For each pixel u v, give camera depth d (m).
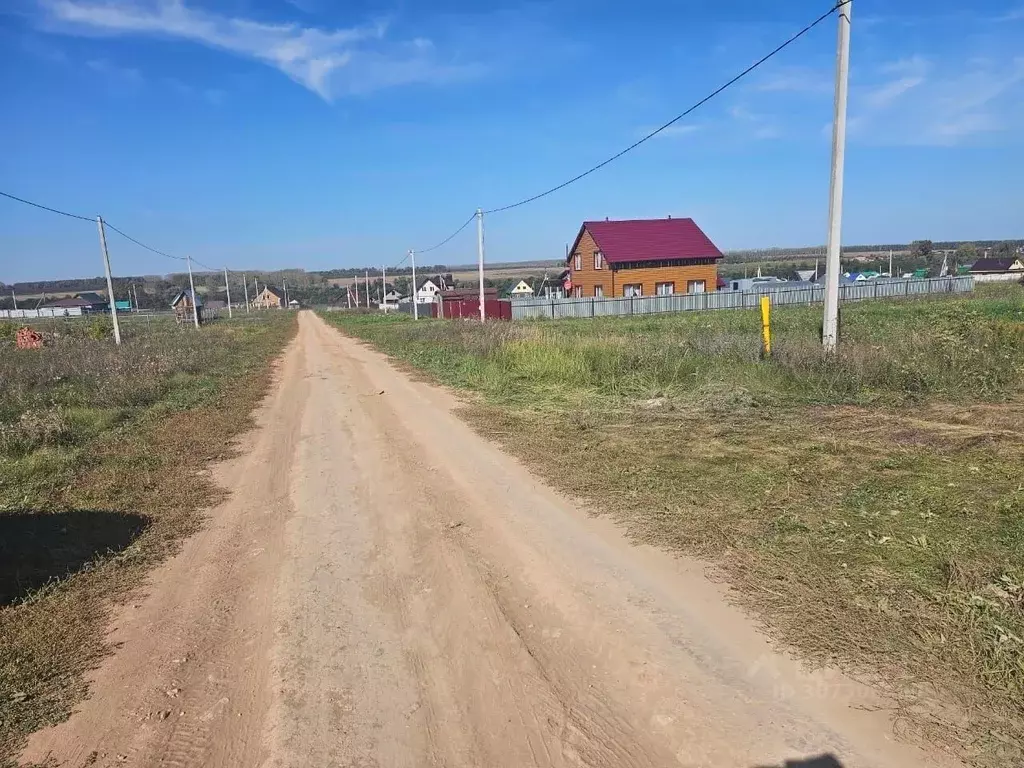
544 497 5.81
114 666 3.39
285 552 4.89
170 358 17.47
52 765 2.66
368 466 7.30
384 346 24.98
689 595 3.82
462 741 2.72
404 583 4.28
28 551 4.93
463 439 8.32
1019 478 5.30
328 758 2.64
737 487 5.60
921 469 5.73
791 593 3.71
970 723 2.60
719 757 2.54
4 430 8.38
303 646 3.53
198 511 5.88
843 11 9.70
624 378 11.80
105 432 9.26
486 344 16.98
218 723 2.90
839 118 10.00
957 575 3.70
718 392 9.88
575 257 48.66
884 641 3.17
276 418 10.61
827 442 6.83
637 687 3.02
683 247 45.50
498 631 3.61
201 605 4.07
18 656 3.48
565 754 2.61
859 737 2.58
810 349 10.26
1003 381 9.30
